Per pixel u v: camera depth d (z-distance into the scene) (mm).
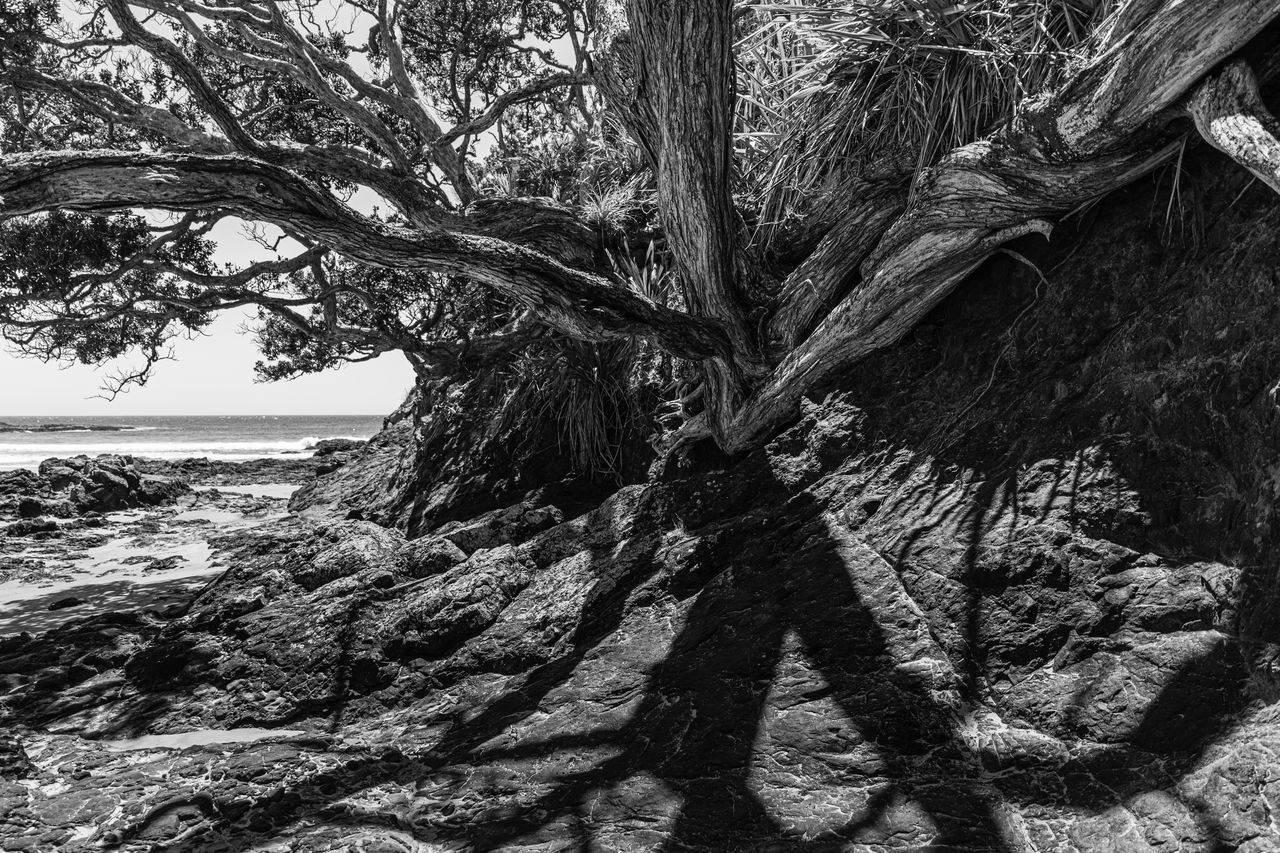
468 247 4492
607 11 6004
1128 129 3701
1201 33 3295
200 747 4426
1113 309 4039
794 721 3408
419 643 5051
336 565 6117
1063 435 3891
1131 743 2883
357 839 3357
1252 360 3242
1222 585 3035
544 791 3436
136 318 9484
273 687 5055
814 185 5730
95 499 17422
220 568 10445
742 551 4637
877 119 5297
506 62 10461
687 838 2973
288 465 30359
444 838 3273
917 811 2896
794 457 5188
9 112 9102
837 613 3863
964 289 4824
